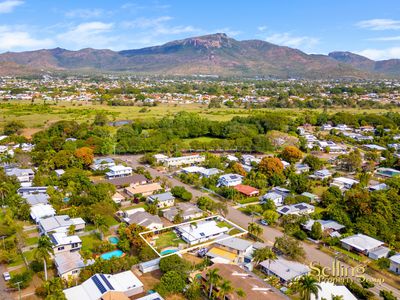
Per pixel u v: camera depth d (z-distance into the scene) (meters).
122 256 81.62
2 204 110.00
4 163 151.25
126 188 127.44
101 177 144.00
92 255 82.88
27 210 102.19
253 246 88.88
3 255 80.50
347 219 104.12
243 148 188.00
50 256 82.06
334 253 89.44
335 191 122.44
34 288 71.50
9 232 90.94
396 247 92.81
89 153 153.88
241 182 137.25
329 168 164.50
